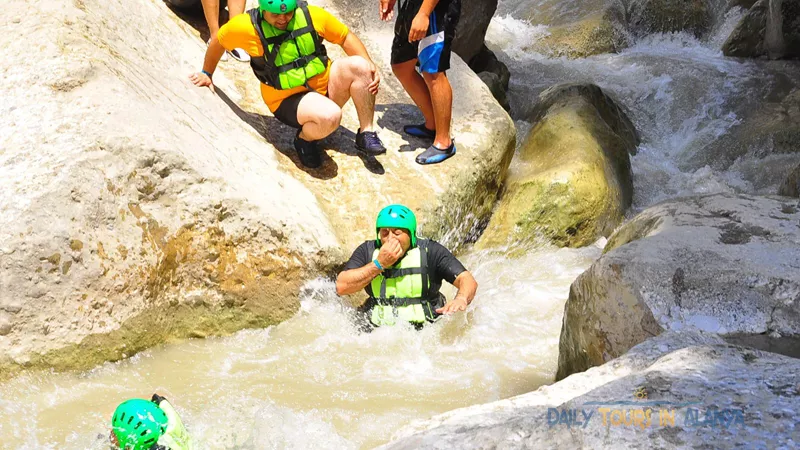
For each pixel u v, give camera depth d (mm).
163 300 4438
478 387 4219
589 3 11680
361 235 5246
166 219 4449
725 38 10992
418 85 5855
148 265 4328
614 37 11141
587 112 7359
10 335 3945
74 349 4070
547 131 7082
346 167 5633
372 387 4184
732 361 2898
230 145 5121
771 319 3615
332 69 5426
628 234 5016
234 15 5867
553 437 2533
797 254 3965
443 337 4734
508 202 6250
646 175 7664
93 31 5008
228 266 4613
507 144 6316
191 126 4918
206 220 4559
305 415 3867
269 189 4961
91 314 4129
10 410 3742
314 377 4266
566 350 4234
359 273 4738
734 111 8766
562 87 7926
